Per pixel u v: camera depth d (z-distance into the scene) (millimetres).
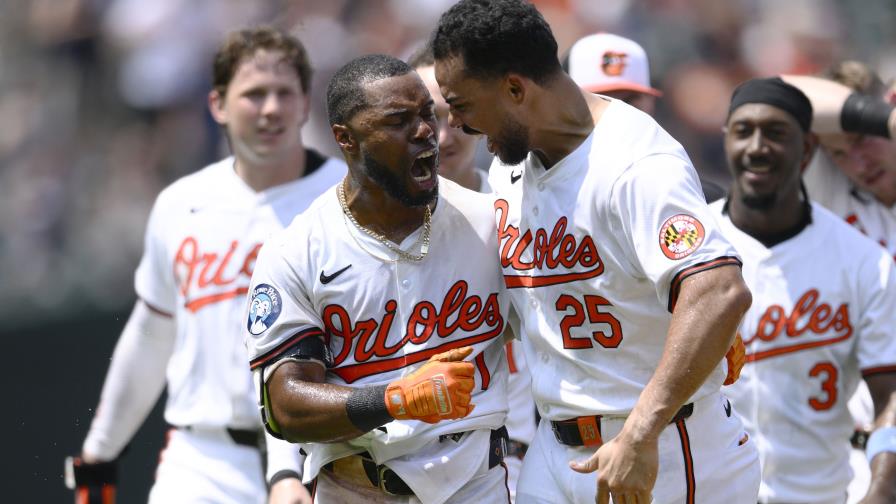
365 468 14305
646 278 13305
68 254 41406
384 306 14070
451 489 14164
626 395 13789
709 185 20750
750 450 14547
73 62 44688
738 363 14234
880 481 17531
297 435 13641
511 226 14336
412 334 14070
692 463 13867
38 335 31984
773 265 18859
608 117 13539
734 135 18938
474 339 14234
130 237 41469
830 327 18641
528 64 13219
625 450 12492
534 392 14586
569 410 14133
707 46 41875
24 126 44719
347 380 14195
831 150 20891
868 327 18500
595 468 12805
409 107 13492
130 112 43594
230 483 20078
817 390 18719
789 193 18812
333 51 41562
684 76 41312
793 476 18719
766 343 18766
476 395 14312
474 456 14266
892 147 20562
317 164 21281
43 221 42812
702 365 12391
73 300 38594
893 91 21828
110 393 21453
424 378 12844
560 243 13680
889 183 21031
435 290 14133
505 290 14562
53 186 43469
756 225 19000
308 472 14758
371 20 42250
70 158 43812
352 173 14016
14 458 31156
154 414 29766
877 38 42094
